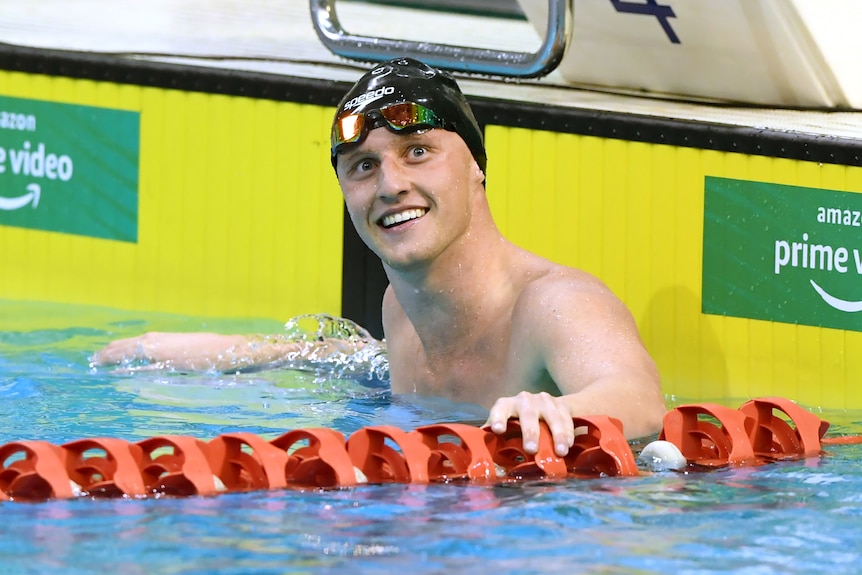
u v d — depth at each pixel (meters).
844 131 13.48
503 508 7.87
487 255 11.11
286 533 7.34
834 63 14.10
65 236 17.72
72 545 7.12
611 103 15.02
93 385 12.57
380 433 8.73
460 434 8.70
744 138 13.66
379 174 10.61
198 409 11.55
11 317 16.55
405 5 21.58
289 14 21.27
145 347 13.77
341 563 6.80
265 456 8.43
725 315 13.99
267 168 16.42
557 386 10.62
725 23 14.07
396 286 11.27
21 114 17.78
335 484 8.47
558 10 14.32
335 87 15.91
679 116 14.32
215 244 16.84
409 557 6.89
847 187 13.12
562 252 14.89
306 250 16.31
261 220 16.53
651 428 9.65
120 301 17.45
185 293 17.08
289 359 13.89
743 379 13.93
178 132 16.88
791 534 7.36
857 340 13.19
